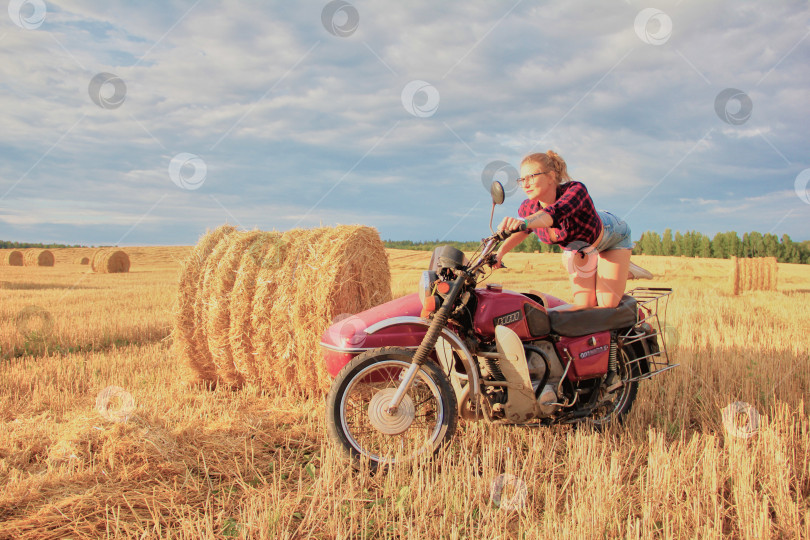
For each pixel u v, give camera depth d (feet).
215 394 15.81
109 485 9.32
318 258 15.01
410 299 11.59
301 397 15.16
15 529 7.93
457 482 9.11
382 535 8.02
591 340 11.42
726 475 9.82
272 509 8.37
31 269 93.15
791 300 39.47
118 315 31.01
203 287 16.38
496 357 10.28
